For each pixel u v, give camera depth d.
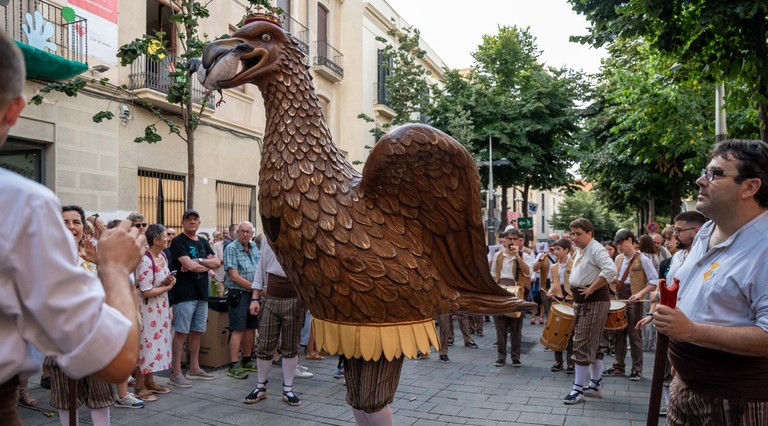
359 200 2.71
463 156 2.66
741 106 7.00
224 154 13.52
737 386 2.18
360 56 19.86
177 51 11.94
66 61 8.16
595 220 52.34
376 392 2.78
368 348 2.66
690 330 2.10
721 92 9.39
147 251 5.35
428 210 2.71
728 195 2.26
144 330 5.29
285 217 2.69
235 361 6.37
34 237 1.15
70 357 1.17
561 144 21.47
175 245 6.01
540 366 7.46
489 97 20.66
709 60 6.87
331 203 2.68
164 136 11.62
